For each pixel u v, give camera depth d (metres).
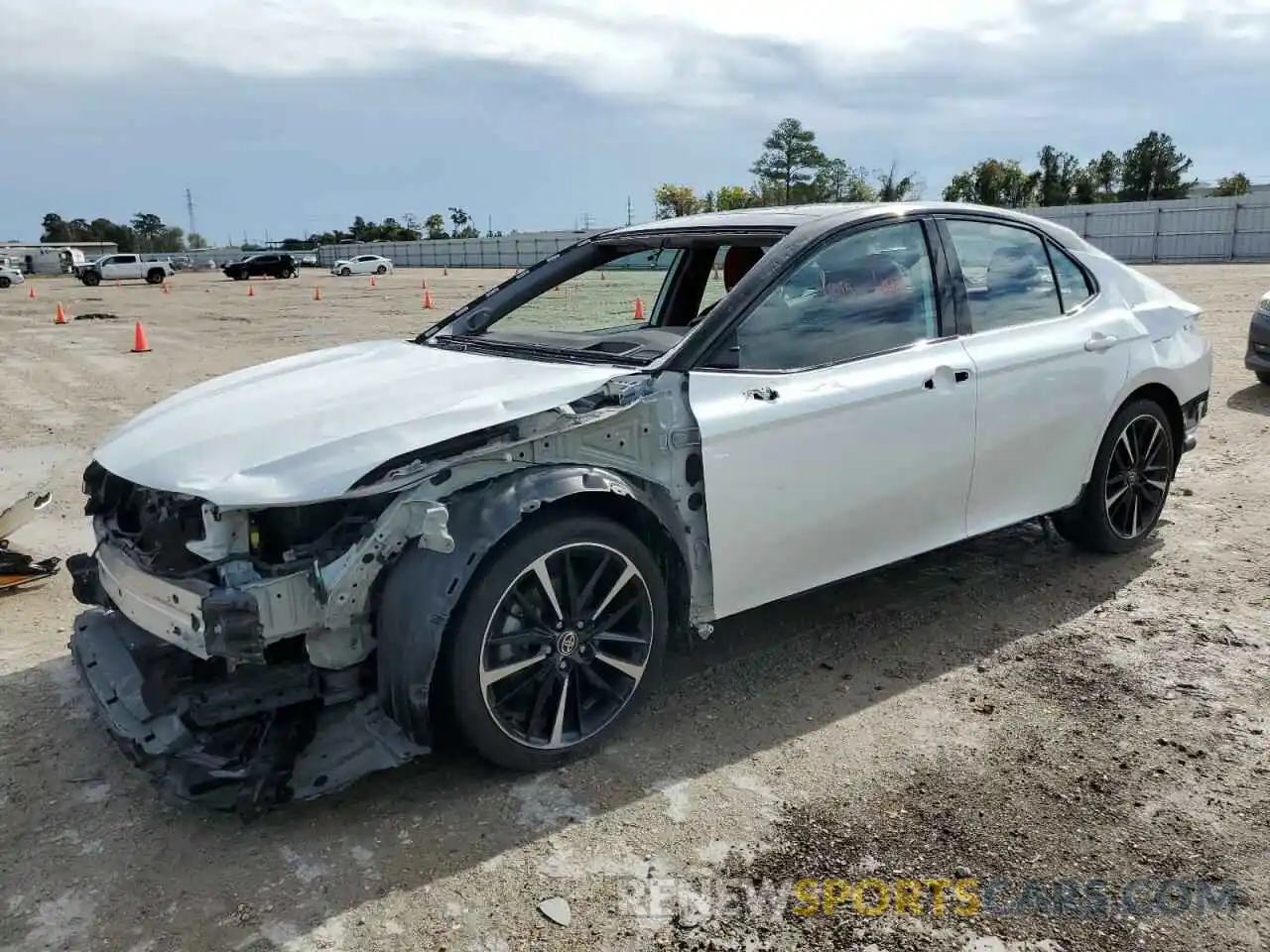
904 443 3.73
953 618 4.27
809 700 3.58
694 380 3.28
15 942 2.42
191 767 2.78
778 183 78.69
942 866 2.65
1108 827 2.80
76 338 18.17
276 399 3.37
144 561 3.05
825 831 2.81
